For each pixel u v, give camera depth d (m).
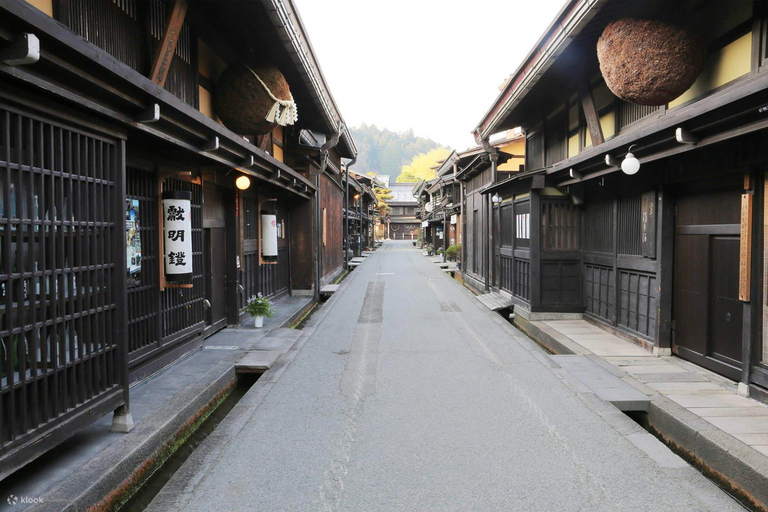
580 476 3.87
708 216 6.53
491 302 13.42
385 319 11.23
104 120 4.09
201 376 6.38
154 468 4.48
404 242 68.00
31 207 3.35
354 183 30.30
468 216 21.48
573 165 8.70
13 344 3.20
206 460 4.18
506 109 10.02
